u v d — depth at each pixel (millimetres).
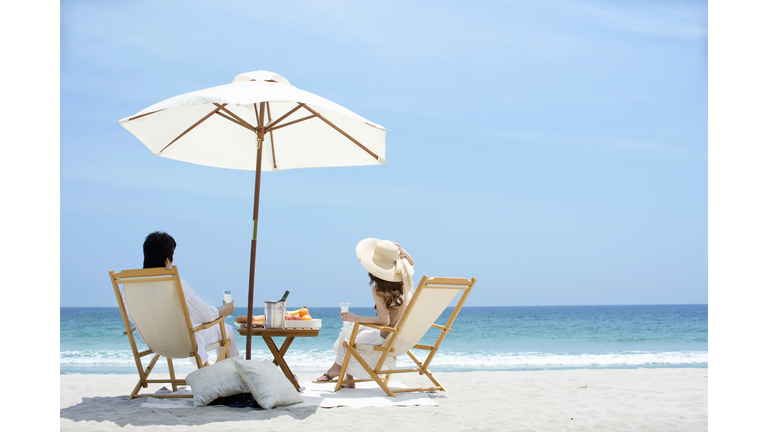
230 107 4879
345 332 4711
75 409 3688
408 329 4203
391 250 4301
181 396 4020
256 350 15258
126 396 4297
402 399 4121
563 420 3615
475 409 3945
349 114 4004
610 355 16062
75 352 15734
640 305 115438
